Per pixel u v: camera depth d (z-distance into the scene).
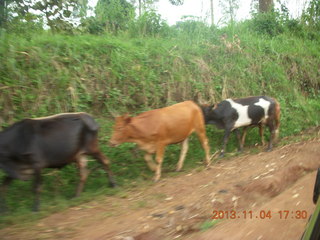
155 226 4.69
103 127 8.14
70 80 8.38
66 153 5.82
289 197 5.35
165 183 6.74
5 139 5.41
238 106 8.60
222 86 10.72
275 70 12.30
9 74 7.83
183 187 6.44
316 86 13.58
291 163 7.33
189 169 7.68
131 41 10.79
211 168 7.62
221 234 4.26
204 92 10.24
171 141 7.17
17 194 6.07
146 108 9.06
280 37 15.09
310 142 9.23
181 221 4.83
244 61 11.90
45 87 8.03
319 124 11.27
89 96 8.45
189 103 7.59
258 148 9.38
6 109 7.44
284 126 10.73
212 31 13.24
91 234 4.51
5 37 8.28
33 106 7.71
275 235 4.11
